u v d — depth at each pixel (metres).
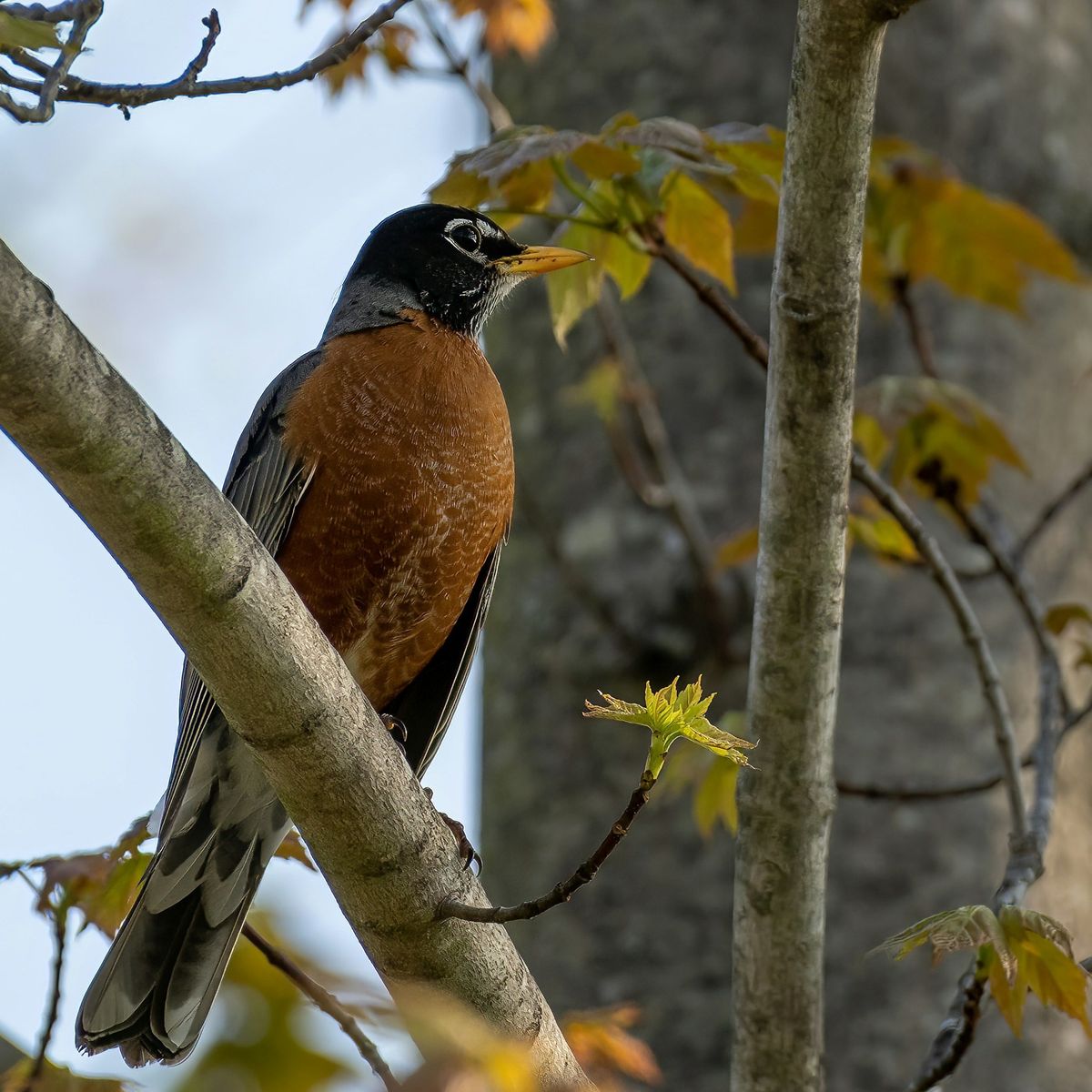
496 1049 5.19
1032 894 10.71
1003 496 11.47
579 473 11.88
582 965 10.90
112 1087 6.90
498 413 10.06
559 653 11.57
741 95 12.02
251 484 9.69
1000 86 12.03
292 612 6.32
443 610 10.02
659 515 11.50
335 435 9.58
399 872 6.80
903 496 10.70
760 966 7.64
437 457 9.70
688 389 11.71
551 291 9.45
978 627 8.95
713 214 8.91
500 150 8.37
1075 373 11.92
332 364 9.83
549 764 11.45
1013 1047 10.23
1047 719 9.52
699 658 11.13
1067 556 11.57
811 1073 7.59
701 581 10.92
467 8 10.57
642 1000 10.71
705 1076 10.49
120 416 5.66
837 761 10.79
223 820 8.81
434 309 10.62
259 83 7.23
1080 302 12.02
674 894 10.89
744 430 11.59
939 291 11.65
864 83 7.06
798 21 7.14
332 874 6.89
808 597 7.56
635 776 11.19
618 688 11.28
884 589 11.06
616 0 12.50
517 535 12.20
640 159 8.62
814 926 7.64
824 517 7.50
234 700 6.43
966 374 11.56
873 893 10.58
